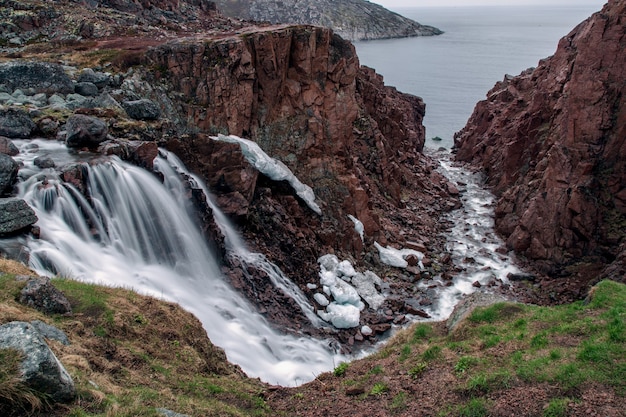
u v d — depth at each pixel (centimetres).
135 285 2009
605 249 3350
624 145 3422
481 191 5222
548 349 1471
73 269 1845
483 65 16112
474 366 1462
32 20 3969
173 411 1122
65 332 1299
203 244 2559
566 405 1209
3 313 1210
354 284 3027
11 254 1653
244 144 3086
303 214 3269
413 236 3859
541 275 3456
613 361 1333
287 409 1452
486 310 1828
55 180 2053
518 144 4888
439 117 9425
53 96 2872
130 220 2261
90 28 3938
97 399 1023
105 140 2502
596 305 1723
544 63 5828
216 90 3192
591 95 3550
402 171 4838
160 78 3262
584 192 3453
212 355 1642
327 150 3506
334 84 3538
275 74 3331
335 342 2491
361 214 3544
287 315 2580
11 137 2475
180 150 2802
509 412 1236
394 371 1585
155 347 1465
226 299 2406
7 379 895
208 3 6191
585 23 5031
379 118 5016
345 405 1441
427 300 3036
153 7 5203
